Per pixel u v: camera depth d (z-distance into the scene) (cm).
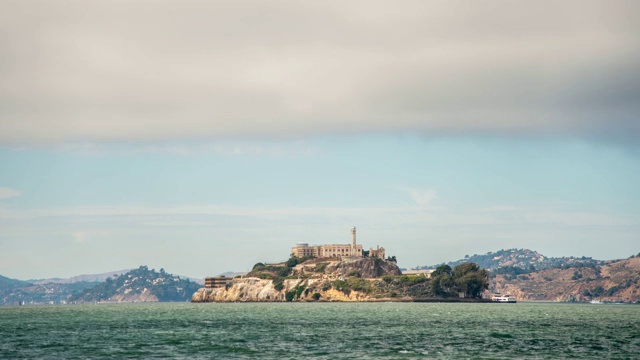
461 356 16075
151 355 16538
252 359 15700
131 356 16375
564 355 16288
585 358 15762
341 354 16512
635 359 15638
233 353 16825
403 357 15925
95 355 16638
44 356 16525
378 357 15925
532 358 15725
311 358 15800
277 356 16188
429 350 17250
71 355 16688
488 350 17238
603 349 17475
